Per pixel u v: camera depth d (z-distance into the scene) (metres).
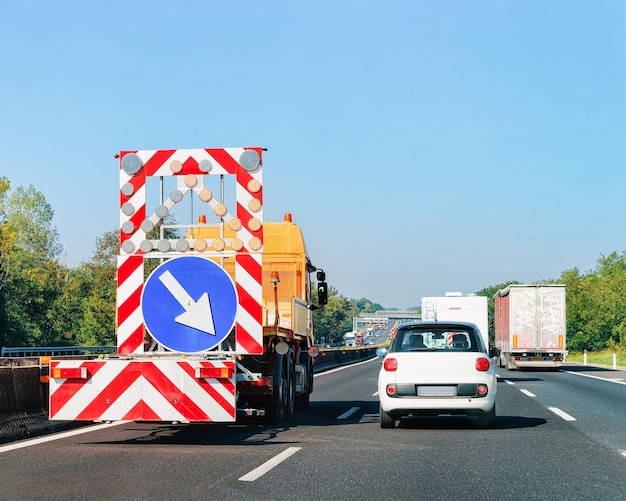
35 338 76.56
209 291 10.97
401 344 12.51
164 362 10.40
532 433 11.78
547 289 38.34
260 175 11.16
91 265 81.00
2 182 85.19
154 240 11.10
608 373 35.34
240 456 9.30
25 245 102.75
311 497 6.91
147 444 10.38
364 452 9.70
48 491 7.10
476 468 8.53
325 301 17.70
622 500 6.89
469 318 35.66
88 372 10.46
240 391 12.48
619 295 97.25
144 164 11.27
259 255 11.08
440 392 12.09
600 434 11.63
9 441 10.81
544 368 41.19
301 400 16.48
